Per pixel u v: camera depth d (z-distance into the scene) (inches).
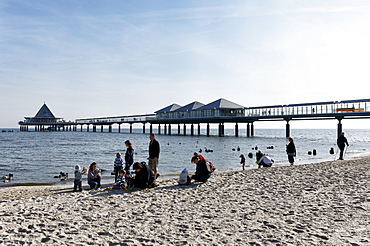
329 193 386.9
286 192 399.9
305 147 2025.1
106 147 2130.9
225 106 3080.7
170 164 1083.3
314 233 232.1
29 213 302.4
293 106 2578.7
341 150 921.5
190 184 471.8
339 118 2329.0
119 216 290.5
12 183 717.3
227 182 489.4
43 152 1721.2
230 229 246.5
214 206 328.5
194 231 241.9
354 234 229.1
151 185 454.3
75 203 353.1
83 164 1155.3
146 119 4434.1
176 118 3663.9
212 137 3479.3
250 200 355.6
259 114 2906.0
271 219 273.7
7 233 235.9
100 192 434.0
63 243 213.9
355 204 325.4
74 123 6737.2
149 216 290.2
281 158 1274.6
